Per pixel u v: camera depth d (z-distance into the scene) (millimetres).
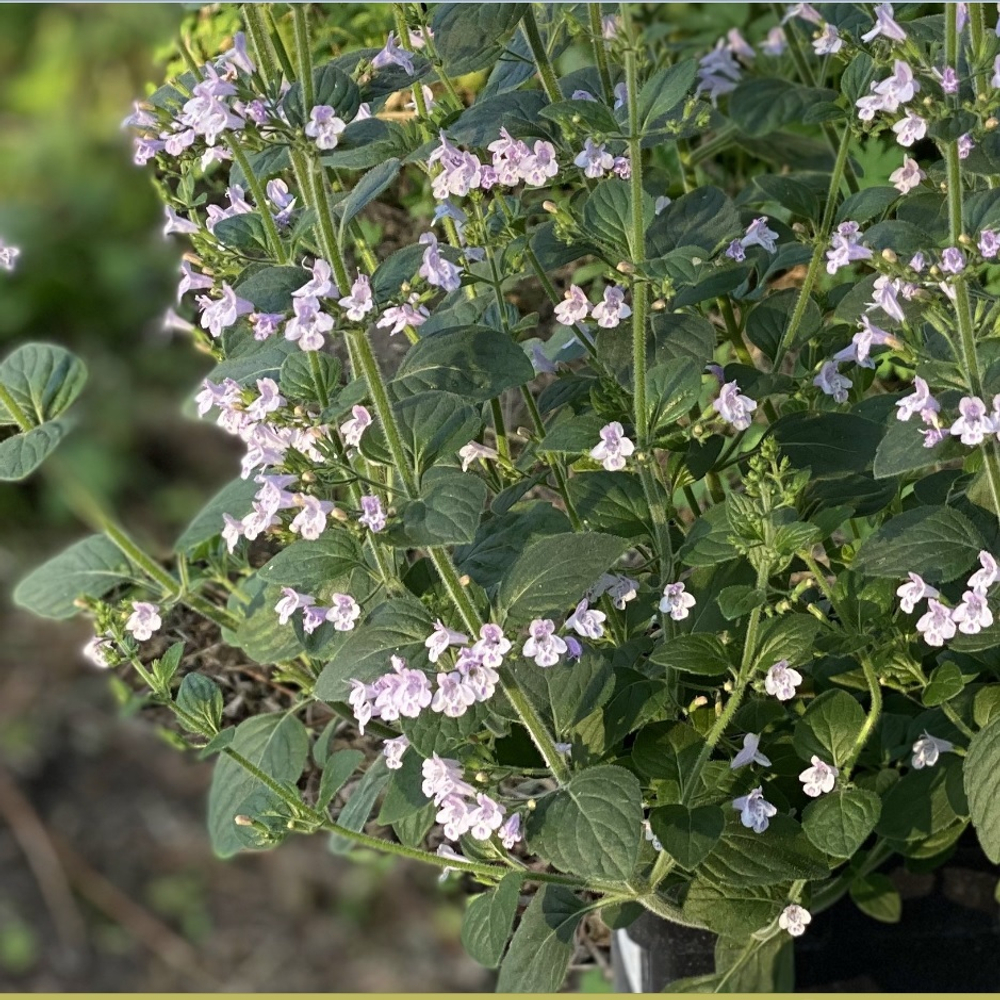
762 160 1006
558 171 714
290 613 698
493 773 691
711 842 681
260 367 696
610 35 770
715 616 711
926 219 724
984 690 712
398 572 718
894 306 653
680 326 714
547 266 716
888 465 655
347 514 664
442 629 655
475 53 704
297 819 703
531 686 699
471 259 754
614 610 749
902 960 807
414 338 757
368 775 762
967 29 681
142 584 796
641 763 703
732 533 663
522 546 706
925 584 666
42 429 690
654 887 716
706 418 697
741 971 750
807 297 755
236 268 701
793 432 724
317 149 644
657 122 725
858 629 688
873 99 643
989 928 804
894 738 772
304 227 673
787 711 750
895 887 810
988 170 669
